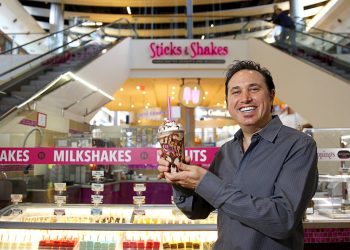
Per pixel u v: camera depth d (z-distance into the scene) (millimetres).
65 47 7652
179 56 9062
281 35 8492
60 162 2271
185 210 1161
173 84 10180
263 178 971
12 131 4336
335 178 2438
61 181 3264
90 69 6824
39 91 5180
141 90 11078
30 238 2102
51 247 2021
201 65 9000
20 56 7781
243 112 1067
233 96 1094
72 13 18969
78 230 2025
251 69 1106
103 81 7543
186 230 2020
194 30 10547
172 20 10734
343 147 2531
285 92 7348
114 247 2029
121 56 8594
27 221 2115
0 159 2279
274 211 845
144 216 2326
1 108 4488
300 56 7461
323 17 14078
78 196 3186
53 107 6254
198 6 20750
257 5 19688
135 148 2266
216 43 9086
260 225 861
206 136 10695
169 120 1022
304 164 938
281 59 7473
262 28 9133
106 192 3334
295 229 918
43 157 2277
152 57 9102
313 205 2443
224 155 1204
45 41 8023
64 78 5941
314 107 6379
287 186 908
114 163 2264
